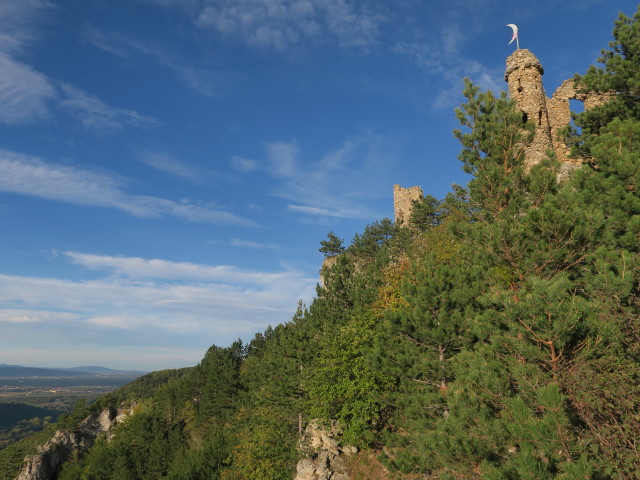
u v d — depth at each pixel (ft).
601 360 36.27
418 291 75.25
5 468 308.81
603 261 42.04
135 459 239.71
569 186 55.93
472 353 51.29
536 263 49.34
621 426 32.73
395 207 254.68
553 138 114.73
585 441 32.14
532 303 39.06
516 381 42.27
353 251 227.40
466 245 65.31
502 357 46.73
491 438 40.19
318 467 95.61
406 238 186.60
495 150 71.82
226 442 182.60
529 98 109.29
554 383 34.01
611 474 30.76
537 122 107.45
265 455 123.24
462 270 74.64
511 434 35.32
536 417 36.47
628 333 37.27
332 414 103.65
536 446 32.71
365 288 126.72
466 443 42.39
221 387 229.04
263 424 131.44
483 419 41.32
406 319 74.64
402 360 74.02
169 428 261.44
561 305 38.19
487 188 65.26
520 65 111.65
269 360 161.48
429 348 74.23
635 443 31.01
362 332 98.63
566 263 49.52
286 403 127.65
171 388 303.68
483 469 37.88
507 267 54.08
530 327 40.22
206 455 177.27
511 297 42.06
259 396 146.10
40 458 307.58
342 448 100.32
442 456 45.27
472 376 45.11
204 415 235.81
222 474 154.51
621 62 82.58
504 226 52.26
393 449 85.46
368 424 93.35
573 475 28.07
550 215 47.78
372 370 84.43
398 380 88.74
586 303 38.45
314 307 154.30
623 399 32.91
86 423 355.15
